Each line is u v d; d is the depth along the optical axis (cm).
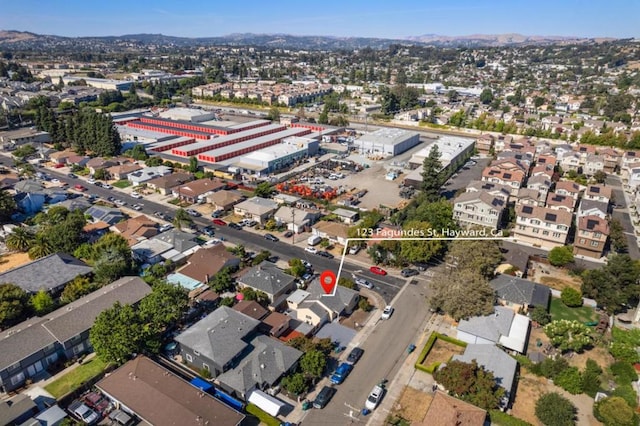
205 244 8350
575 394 4972
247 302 6166
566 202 9300
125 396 4591
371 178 12681
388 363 5447
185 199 10656
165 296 5706
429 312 6500
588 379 4972
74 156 13462
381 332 6034
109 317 5212
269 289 6544
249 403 4719
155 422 4269
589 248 8094
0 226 8962
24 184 10644
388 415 4678
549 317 6181
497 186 9956
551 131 17600
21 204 9644
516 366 5212
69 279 6788
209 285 6894
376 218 9212
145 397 4547
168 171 12319
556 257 7656
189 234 8438
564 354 5659
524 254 7838
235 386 4769
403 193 11169
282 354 5169
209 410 4381
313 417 4628
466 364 4831
